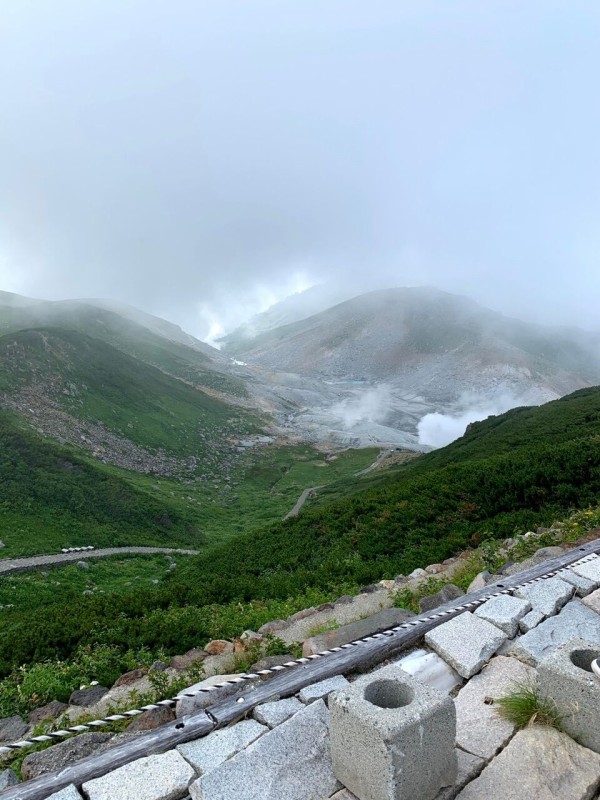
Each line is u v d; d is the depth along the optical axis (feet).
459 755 13.87
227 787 12.96
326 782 13.11
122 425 372.17
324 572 56.80
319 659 18.89
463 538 56.80
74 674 30.25
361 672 18.78
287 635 29.96
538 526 50.52
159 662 28.45
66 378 381.81
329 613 33.06
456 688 17.72
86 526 176.14
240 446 447.83
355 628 23.24
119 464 314.35
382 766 11.26
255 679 18.85
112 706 23.21
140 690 25.23
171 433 404.57
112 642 35.50
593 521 38.11
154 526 200.23
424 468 155.94
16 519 163.12
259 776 13.28
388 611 24.53
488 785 12.65
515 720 14.85
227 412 534.78
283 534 90.27
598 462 61.36
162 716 18.02
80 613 47.42
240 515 281.54
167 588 56.70
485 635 19.52
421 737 11.62
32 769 16.51
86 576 125.08
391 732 11.16
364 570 53.01
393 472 318.86
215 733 15.60
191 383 626.23
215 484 347.15
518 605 21.42
